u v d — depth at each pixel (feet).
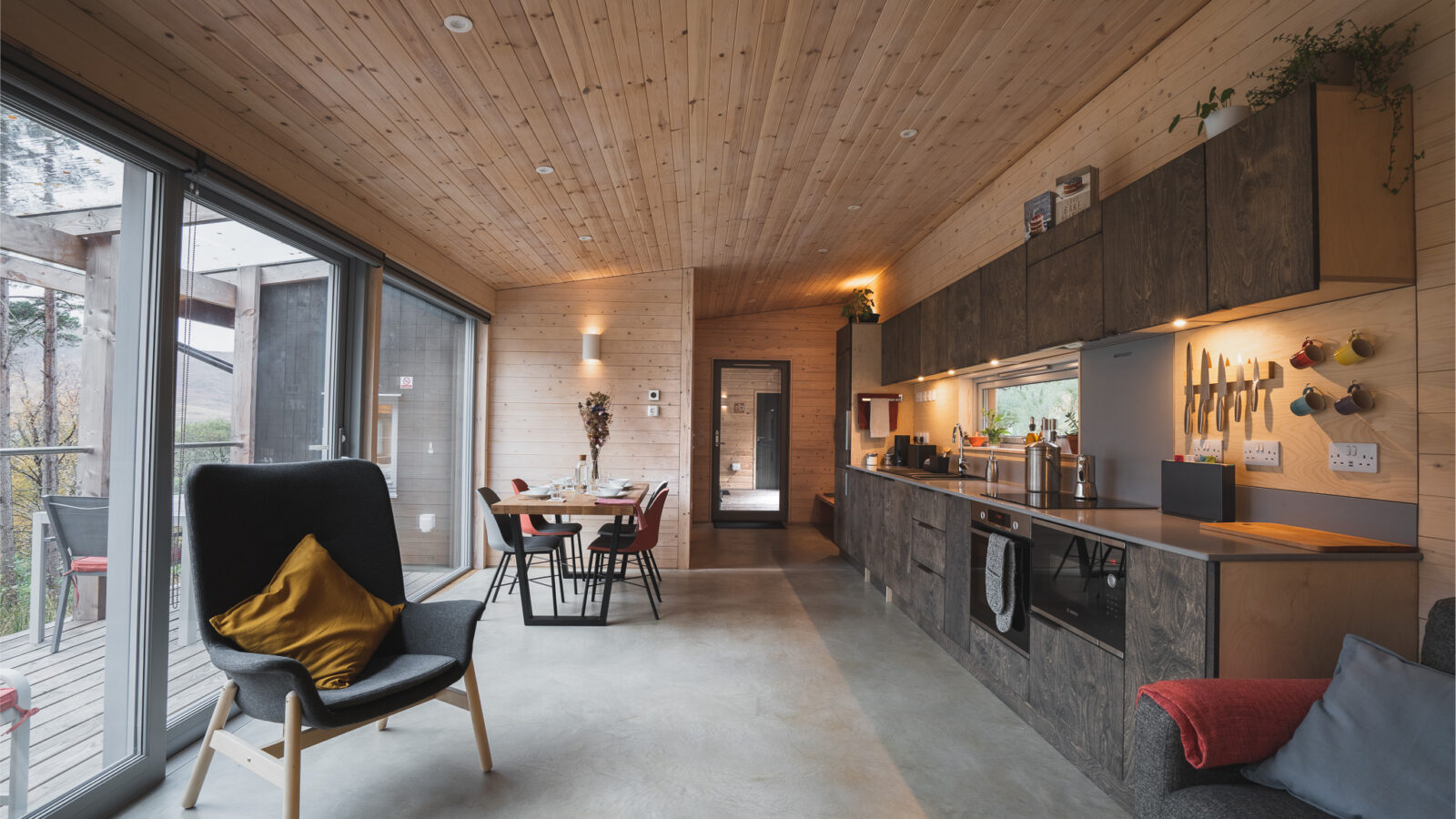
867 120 11.46
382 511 8.98
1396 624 6.29
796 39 8.80
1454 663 4.95
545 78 9.09
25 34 5.97
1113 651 7.57
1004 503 10.32
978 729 9.28
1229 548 6.49
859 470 19.07
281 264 10.77
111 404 7.37
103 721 7.29
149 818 6.95
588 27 8.07
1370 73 6.52
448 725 9.26
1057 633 8.70
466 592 16.84
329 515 8.55
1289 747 4.93
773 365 30.22
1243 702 5.21
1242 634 6.16
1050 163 12.51
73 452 6.99
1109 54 9.96
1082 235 10.42
